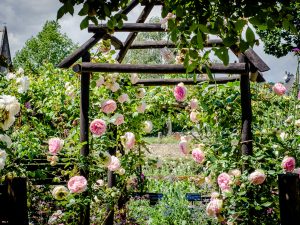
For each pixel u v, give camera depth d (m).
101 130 3.55
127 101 4.20
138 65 3.53
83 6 1.87
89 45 3.62
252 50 3.39
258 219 3.08
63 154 3.80
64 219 3.47
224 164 3.31
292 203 1.87
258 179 2.96
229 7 1.74
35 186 3.94
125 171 4.27
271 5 1.69
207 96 3.71
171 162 9.59
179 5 1.84
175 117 4.85
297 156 3.33
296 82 3.86
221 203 3.06
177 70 3.46
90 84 3.87
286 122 3.81
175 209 4.98
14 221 1.68
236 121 3.68
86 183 3.26
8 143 2.20
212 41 3.45
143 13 3.68
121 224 4.45
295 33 1.78
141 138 4.48
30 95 5.18
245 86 3.45
